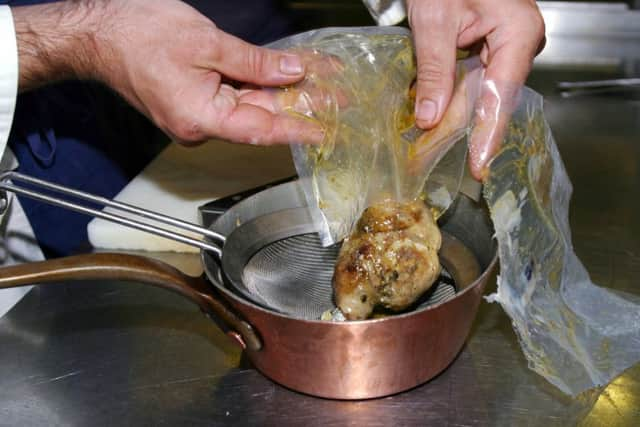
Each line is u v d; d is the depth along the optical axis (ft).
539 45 2.56
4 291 3.04
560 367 2.43
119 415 2.42
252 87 2.75
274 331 2.31
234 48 2.61
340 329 2.26
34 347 2.63
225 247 2.49
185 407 2.42
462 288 2.45
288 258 2.70
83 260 2.34
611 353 2.47
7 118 2.83
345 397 2.38
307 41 2.73
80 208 2.46
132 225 2.45
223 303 2.34
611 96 4.08
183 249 2.95
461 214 2.59
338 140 2.61
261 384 2.47
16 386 2.52
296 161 2.63
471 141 2.48
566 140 3.59
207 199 3.11
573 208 3.10
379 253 2.46
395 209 2.52
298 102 2.66
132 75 2.69
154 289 2.80
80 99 3.46
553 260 2.56
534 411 2.38
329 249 2.73
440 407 2.39
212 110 2.65
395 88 2.61
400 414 2.38
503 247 2.42
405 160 2.55
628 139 3.58
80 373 2.54
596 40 4.92
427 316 2.27
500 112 2.48
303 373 2.36
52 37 2.73
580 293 2.61
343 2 5.12
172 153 3.41
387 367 2.33
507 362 2.49
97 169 3.59
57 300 2.78
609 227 2.99
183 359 2.56
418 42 2.50
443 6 2.46
